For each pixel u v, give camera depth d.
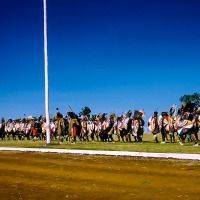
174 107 24.81
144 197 7.99
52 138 35.44
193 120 21.11
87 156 16.12
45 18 25.14
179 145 21.19
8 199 8.15
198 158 13.45
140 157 14.90
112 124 28.44
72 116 25.97
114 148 19.28
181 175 10.57
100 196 8.26
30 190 9.20
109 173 11.44
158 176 10.59
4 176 11.59
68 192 8.83
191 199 7.66
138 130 25.52
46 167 13.39
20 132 37.16
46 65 25.05
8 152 19.48
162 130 24.66
